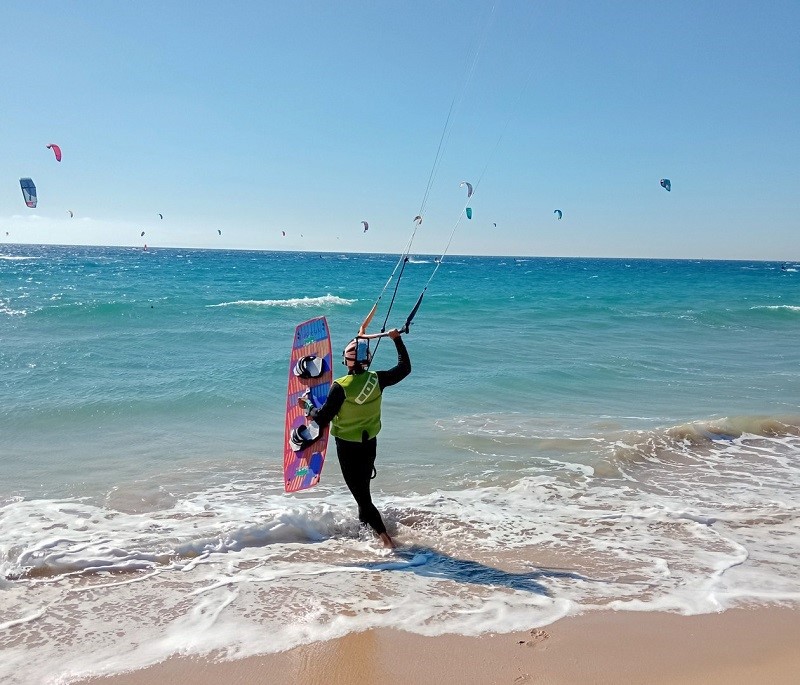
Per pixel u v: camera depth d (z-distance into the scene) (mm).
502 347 15453
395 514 5719
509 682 3398
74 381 10656
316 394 5609
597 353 15086
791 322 23328
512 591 4375
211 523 5398
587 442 8141
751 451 7984
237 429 8508
